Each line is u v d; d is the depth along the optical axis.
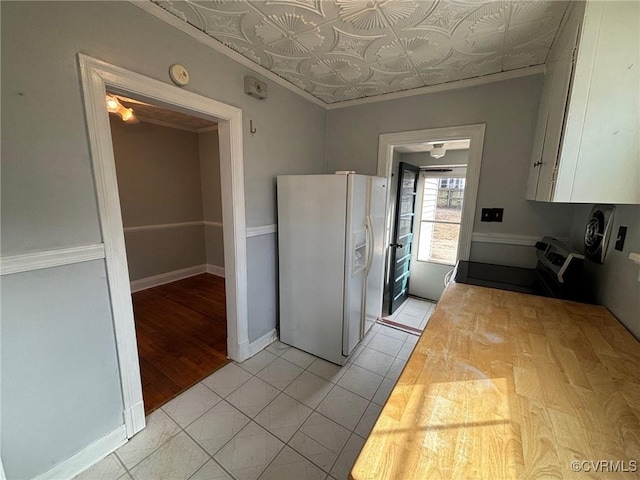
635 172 1.10
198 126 4.16
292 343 2.51
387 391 1.98
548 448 0.66
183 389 1.97
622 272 1.30
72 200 1.22
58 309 1.22
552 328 1.24
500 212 2.24
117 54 1.31
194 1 1.37
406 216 4.08
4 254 1.06
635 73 1.05
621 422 0.74
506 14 1.41
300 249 2.31
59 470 1.29
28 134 1.08
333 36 1.65
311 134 2.73
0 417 1.10
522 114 2.08
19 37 1.03
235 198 2.01
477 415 0.75
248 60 1.96
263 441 1.58
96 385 1.39
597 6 1.07
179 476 1.38
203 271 4.70
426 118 2.44
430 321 1.31
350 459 1.48
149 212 3.91
